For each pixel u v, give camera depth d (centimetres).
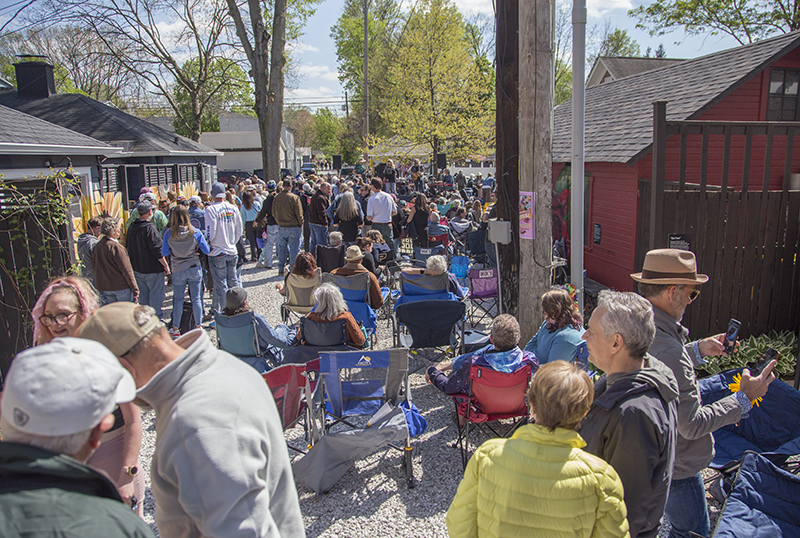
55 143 991
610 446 175
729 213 531
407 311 472
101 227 558
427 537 304
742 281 544
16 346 442
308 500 339
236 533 128
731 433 342
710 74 834
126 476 220
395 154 2666
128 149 1566
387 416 346
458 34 2453
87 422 116
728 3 2062
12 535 100
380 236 813
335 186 1584
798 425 318
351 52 4750
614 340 185
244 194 1096
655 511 177
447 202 1430
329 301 422
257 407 145
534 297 494
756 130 520
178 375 141
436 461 380
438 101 2462
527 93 464
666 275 233
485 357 356
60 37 2817
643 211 768
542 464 158
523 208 485
